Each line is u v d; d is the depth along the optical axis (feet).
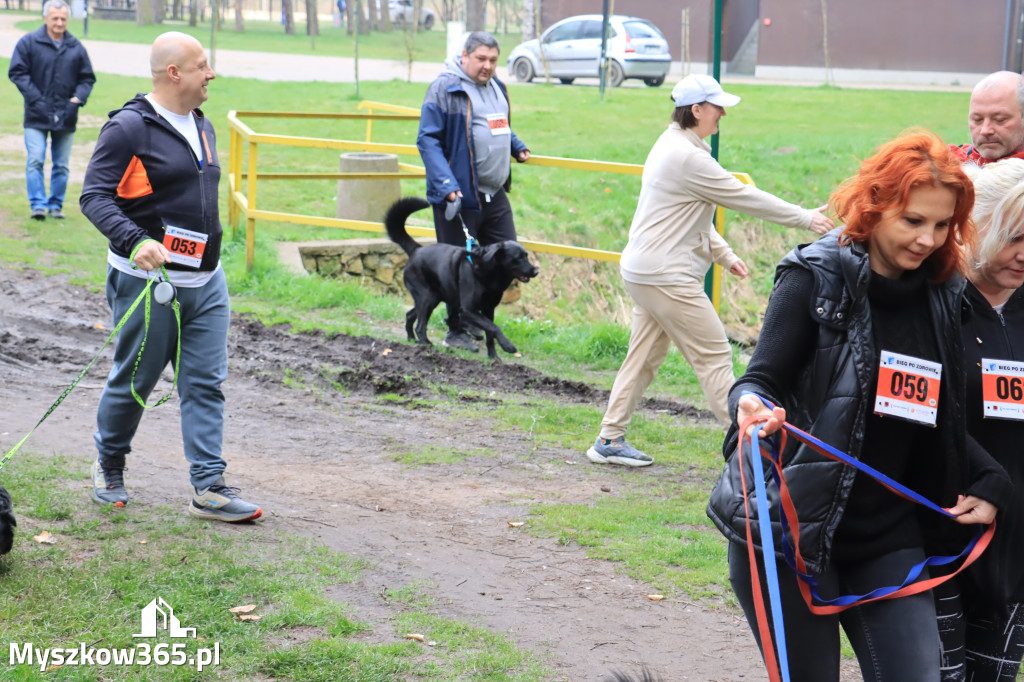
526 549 14.37
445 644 11.35
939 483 8.23
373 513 15.38
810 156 56.08
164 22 170.81
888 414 7.87
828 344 7.95
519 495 16.61
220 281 14.15
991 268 8.85
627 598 12.99
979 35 97.30
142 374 13.85
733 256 18.79
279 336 25.85
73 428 18.08
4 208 38.47
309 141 30.25
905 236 7.64
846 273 7.84
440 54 133.28
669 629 12.20
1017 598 8.91
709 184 16.98
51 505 14.26
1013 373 8.79
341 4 167.12
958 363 8.06
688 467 18.63
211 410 14.28
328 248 35.99
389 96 75.97
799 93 85.87
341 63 112.57
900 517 8.13
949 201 7.61
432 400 22.11
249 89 78.28
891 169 7.65
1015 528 8.66
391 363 24.43
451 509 15.79
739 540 8.07
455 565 13.64
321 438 19.08
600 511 15.98
